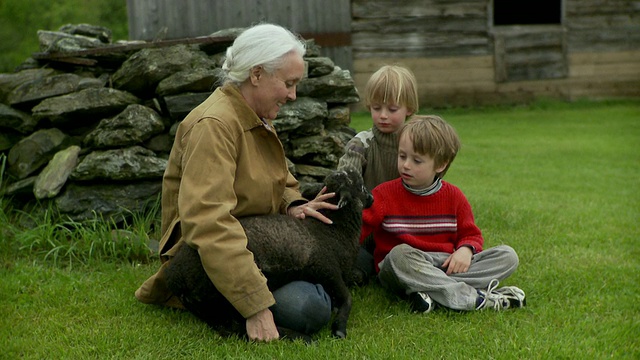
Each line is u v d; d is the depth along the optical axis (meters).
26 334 3.01
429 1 13.91
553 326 3.07
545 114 13.19
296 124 4.71
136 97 4.72
